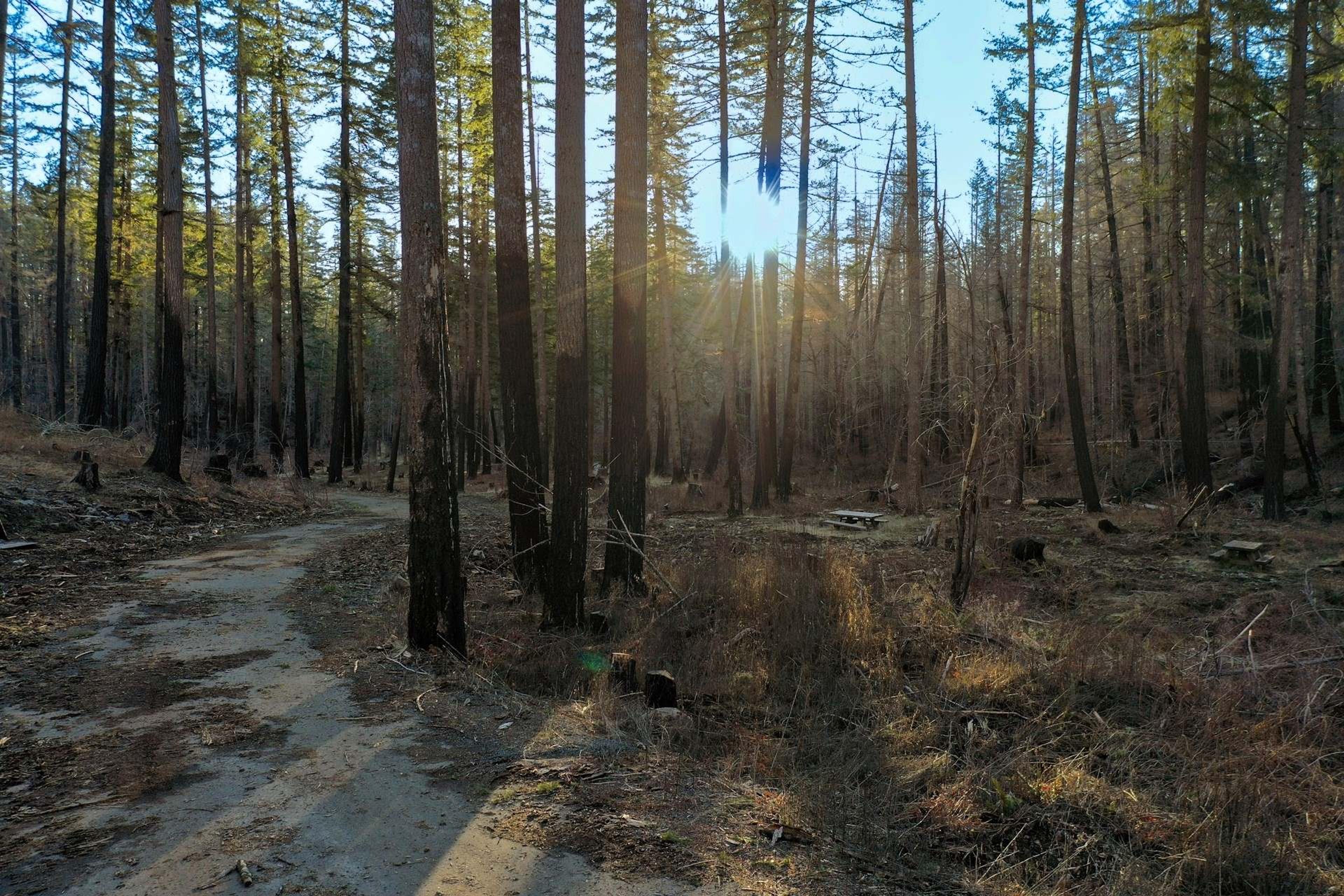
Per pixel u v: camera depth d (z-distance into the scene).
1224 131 19.42
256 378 36.25
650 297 33.56
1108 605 9.50
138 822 3.64
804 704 6.04
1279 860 3.92
